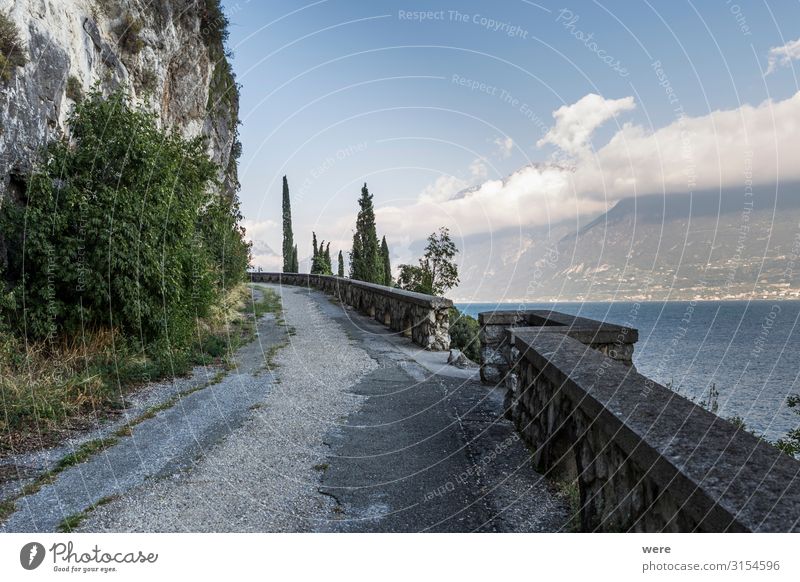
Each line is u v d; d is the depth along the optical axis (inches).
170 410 212.1
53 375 212.4
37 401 193.9
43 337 249.1
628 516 87.0
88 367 236.2
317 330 463.5
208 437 180.7
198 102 702.5
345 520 125.1
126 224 262.7
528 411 175.0
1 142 253.8
